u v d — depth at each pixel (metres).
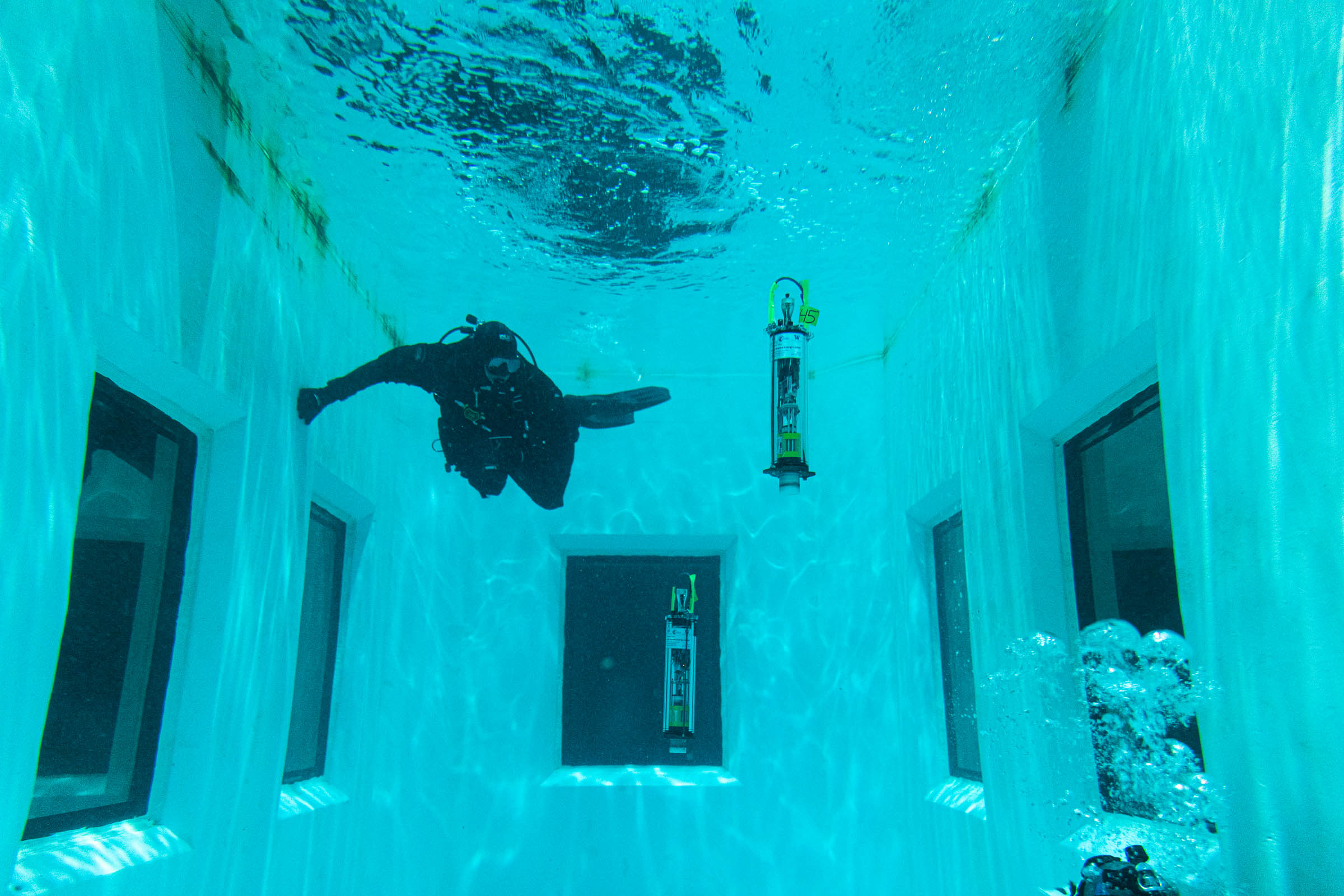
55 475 2.22
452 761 5.93
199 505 3.36
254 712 3.55
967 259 4.52
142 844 2.85
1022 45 3.23
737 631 6.23
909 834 5.47
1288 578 2.00
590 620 6.56
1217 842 2.44
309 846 4.22
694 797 5.93
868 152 4.07
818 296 5.46
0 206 2.01
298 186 4.09
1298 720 1.96
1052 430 3.73
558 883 5.78
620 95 3.70
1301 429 1.96
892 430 6.01
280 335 3.83
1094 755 3.35
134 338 2.67
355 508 5.12
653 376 6.70
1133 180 2.80
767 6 3.20
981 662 4.24
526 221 4.68
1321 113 1.91
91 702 2.77
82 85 2.36
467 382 3.81
